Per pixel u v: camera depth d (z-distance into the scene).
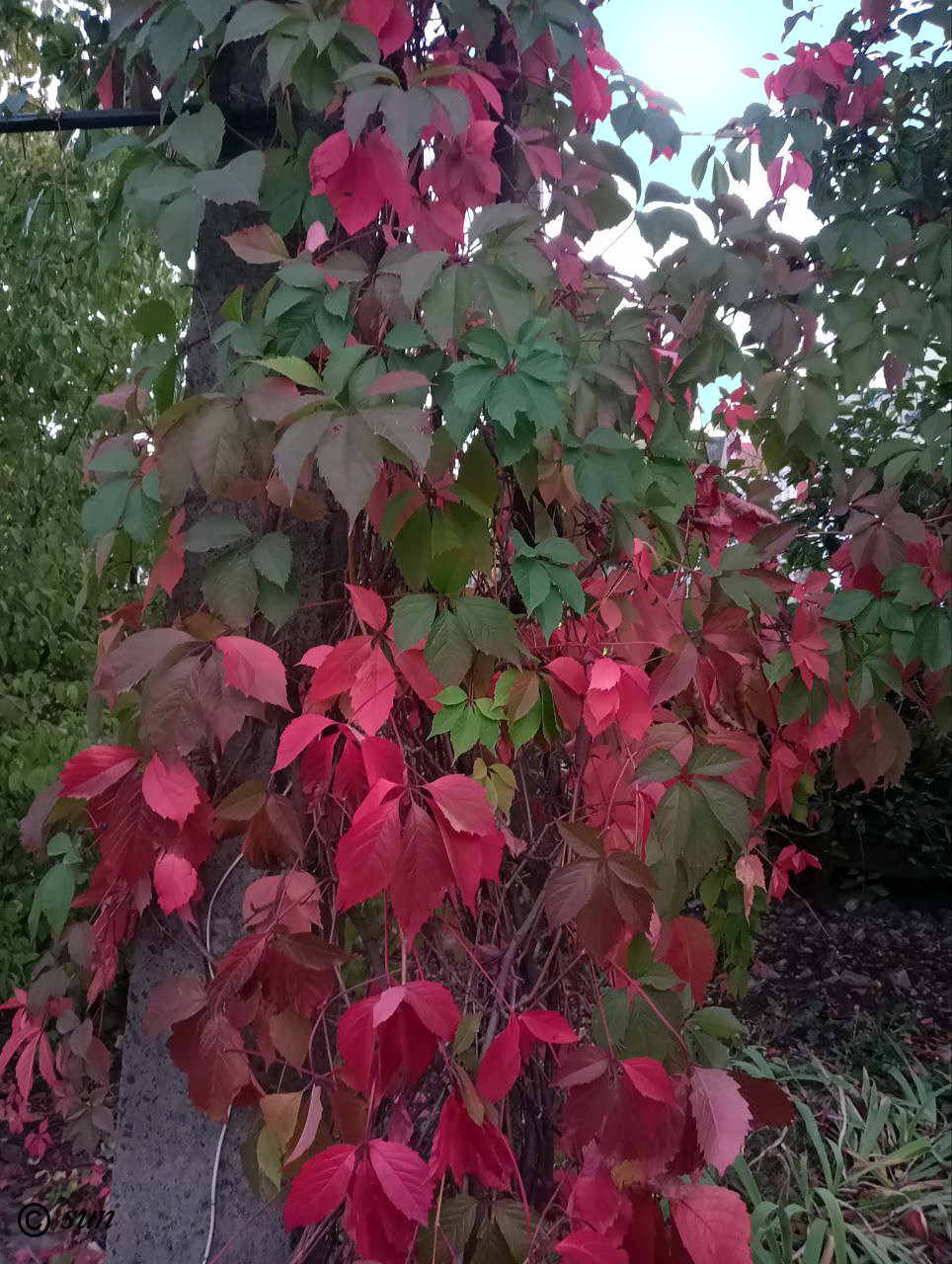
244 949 1.26
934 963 4.45
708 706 1.76
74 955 1.56
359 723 1.22
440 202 1.44
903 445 2.34
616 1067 1.25
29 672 3.99
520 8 1.49
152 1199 1.53
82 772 1.25
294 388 1.20
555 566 1.36
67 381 4.04
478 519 1.34
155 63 1.33
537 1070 1.56
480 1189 1.41
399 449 1.14
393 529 1.31
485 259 1.30
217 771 1.42
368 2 1.31
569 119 1.81
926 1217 2.49
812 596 2.25
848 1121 2.94
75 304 3.99
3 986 3.60
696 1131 1.27
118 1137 1.56
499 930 1.56
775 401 2.30
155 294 4.20
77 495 4.18
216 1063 1.30
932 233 2.32
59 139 2.55
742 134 2.12
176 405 1.21
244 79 1.51
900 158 2.76
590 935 1.33
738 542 2.14
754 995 4.17
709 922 2.52
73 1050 1.63
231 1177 1.51
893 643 2.22
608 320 1.81
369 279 1.33
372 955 1.58
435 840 1.15
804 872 5.20
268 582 1.29
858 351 2.38
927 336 2.35
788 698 2.15
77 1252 2.43
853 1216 2.51
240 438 1.21
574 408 1.57
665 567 2.07
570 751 1.65
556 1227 1.33
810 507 3.61
